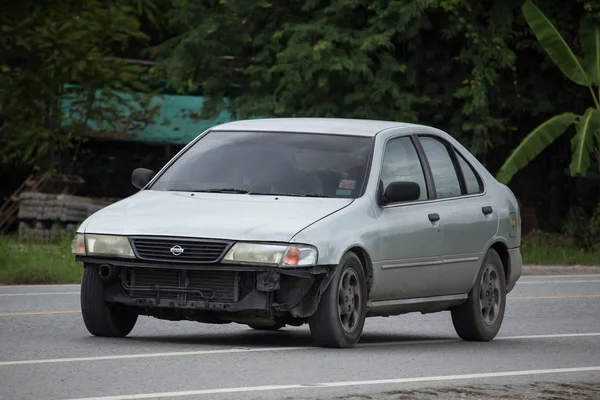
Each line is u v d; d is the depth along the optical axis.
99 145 81.50
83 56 68.31
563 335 27.25
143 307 22.06
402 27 64.25
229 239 21.38
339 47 64.69
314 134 24.70
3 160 72.19
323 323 21.80
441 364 20.94
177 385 17.38
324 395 16.78
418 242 24.20
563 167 75.50
